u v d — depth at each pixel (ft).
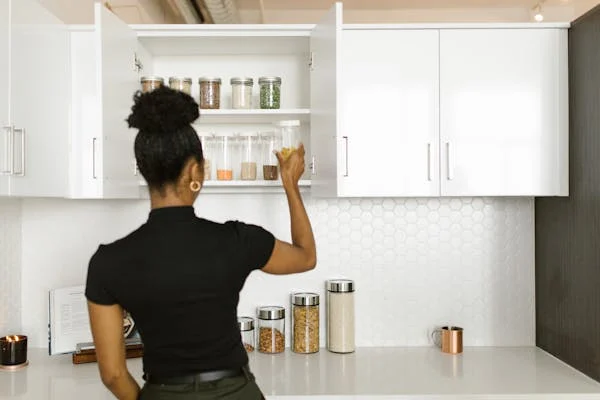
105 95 6.84
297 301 8.38
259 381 7.01
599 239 6.81
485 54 7.61
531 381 6.99
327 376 7.23
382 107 7.61
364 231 8.81
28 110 6.18
